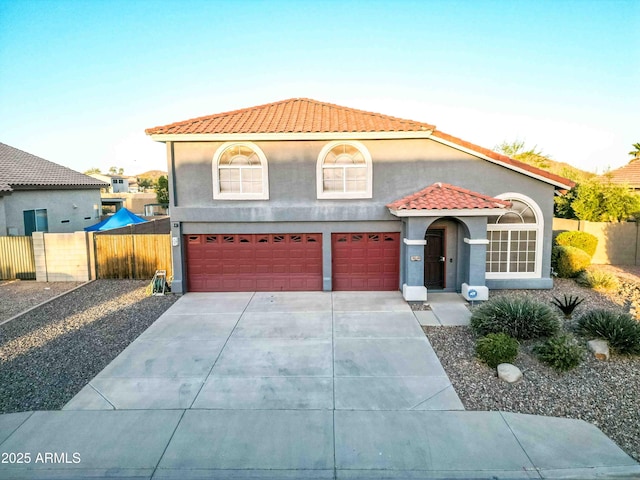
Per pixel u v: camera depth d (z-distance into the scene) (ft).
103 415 23.80
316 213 48.49
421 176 48.37
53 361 31.09
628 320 31.58
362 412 23.98
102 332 37.27
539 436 21.49
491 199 43.98
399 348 33.01
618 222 67.05
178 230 49.03
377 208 48.37
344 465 19.57
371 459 19.95
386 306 43.86
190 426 22.70
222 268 50.47
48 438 21.62
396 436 21.67
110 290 52.24
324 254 49.52
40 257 57.93
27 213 72.90
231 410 24.31
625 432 21.72
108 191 207.00
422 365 29.89
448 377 27.99
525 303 34.58
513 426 22.38
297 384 27.43
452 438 21.42
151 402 25.23
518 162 47.06
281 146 48.26
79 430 22.35
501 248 49.16
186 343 34.63
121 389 26.86
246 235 49.96
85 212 91.35
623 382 26.40
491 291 48.55
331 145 48.01
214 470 19.31
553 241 65.67
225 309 43.70
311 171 48.49
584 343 31.60
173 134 46.34
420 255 44.29
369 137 46.96
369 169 48.19
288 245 49.98
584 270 54.60
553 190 48.16
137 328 38.27
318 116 51.52
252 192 49.21
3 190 64.90
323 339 35.22
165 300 47.34
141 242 57.88
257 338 35.63
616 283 49.47
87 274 57.82
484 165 48.08
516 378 26.76
